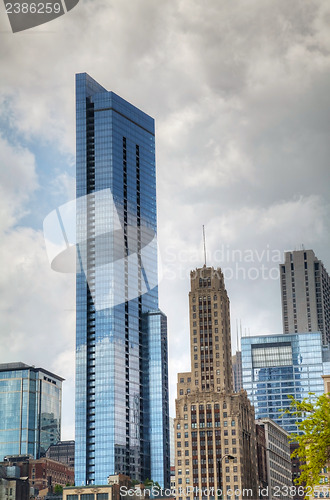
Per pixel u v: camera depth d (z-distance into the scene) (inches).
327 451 3129.9
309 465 3144.7
